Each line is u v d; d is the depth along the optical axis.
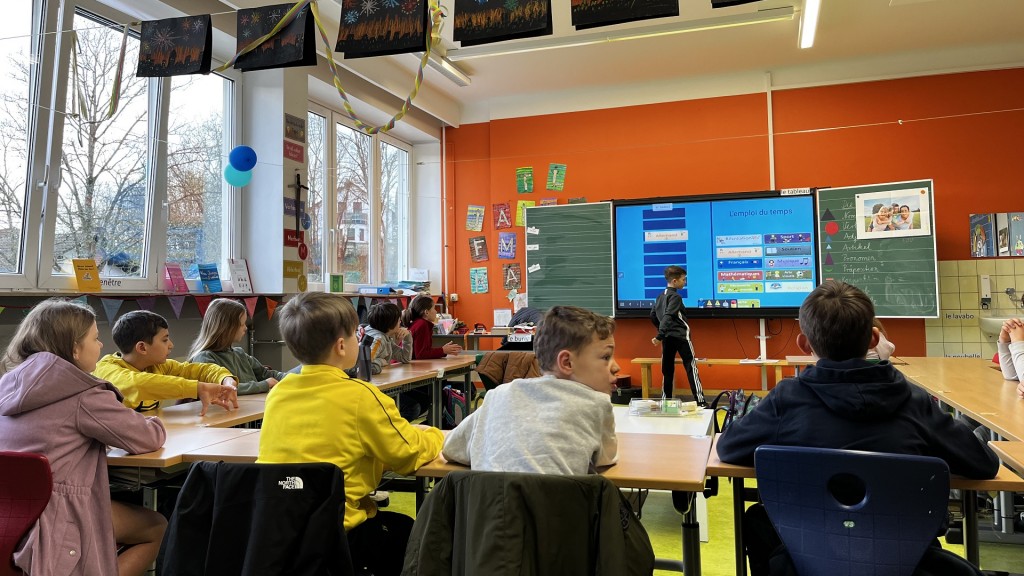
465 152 7.45
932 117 6.04
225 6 4.37
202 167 4.51
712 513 3.18
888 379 1.39
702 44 5.79
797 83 6.37
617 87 6.93
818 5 4.68
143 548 1.84
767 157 6.45
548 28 2.24
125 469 1.83
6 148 3.18
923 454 1.35
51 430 1.61
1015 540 2.61
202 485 1.42
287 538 1.33
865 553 1.25
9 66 3.18
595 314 1.65
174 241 4.25
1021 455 1.48
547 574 1.18
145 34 2.74
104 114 3.68
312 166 5.82
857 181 6.20
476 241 7.41
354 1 2.44
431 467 1.61
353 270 6.46
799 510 1.31
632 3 2.17
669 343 5.77
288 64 2.60
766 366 6.26
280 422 1.61
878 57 6.17
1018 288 5.72
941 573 1.26
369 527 1.63
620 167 6.89
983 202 5.89
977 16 5.26
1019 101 5.84
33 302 3.14
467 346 6.66
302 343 1.67
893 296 5.82
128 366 2.45
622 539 1.19
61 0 3.36
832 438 1.37
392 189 7.25
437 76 6.59
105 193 3.72
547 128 7.14
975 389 2.56
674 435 1.97
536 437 1.40
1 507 1.43
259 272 4.86
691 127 6.68
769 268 6.20
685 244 6.46
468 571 1.20
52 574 1.51
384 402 1.65
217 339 3.04
